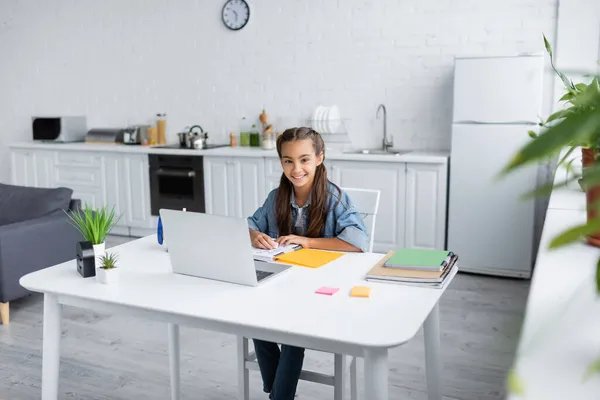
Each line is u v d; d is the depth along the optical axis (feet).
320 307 5.58
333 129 17.46
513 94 14.03
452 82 16.35
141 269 6.95
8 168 23.79
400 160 15.43
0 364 10.19
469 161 14.69
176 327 8.29
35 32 22.25
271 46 18.44
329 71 17.79
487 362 10.05
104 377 9.68
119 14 20.61
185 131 20.20
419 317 5.29
